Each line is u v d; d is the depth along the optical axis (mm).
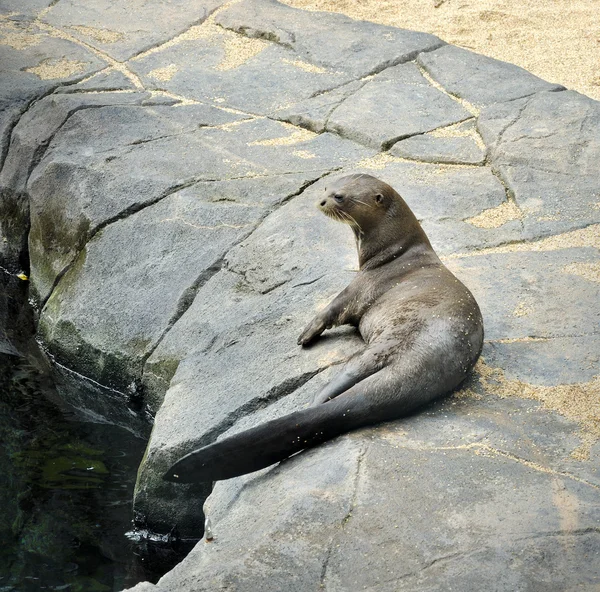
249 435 7277
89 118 14273
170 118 14281
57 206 13258
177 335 10758
